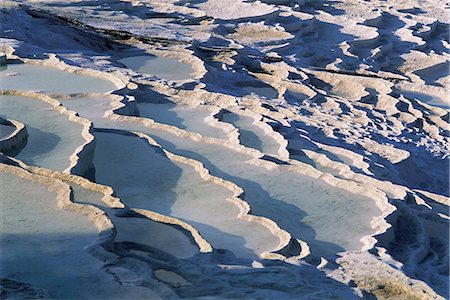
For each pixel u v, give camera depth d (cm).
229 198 1001
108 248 746
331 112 1758
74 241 752
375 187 1134
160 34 2227
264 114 1545
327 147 1352
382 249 916
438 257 985
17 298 635
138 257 747
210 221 930
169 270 729
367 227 993
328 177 1129
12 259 710
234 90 1825
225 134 1321
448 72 2544
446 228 1082
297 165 1166
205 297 682
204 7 2798
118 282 679
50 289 659
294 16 2777
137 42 2086
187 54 1962
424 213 1105
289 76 2045
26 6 2166
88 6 2514
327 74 2109
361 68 2389
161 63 1900
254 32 2534
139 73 1686
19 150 1073
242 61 2111
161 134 1259
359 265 852
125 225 842
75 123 1191
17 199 850
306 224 991
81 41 2002
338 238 955
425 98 2145
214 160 1177
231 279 738
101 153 1138
